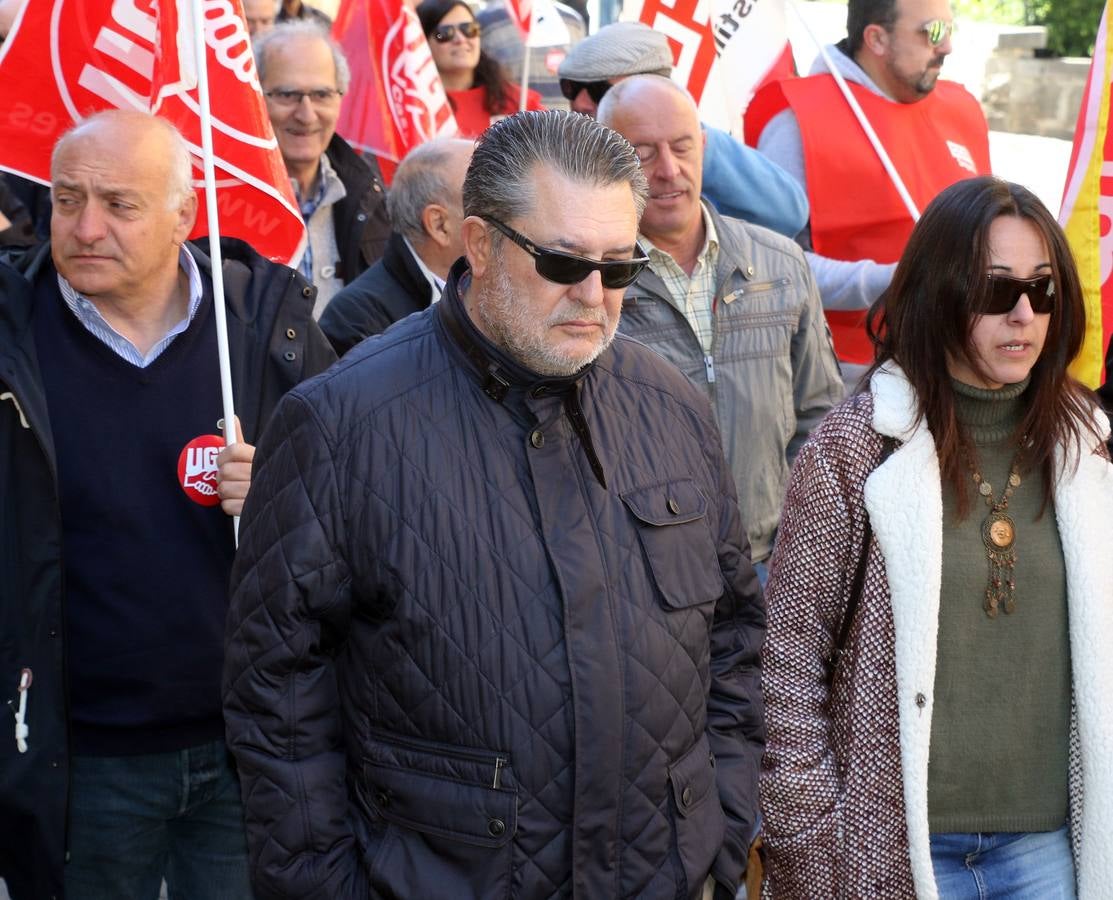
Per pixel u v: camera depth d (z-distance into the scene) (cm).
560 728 280
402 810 285
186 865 414
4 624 374
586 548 287
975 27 1819
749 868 381
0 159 446
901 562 337
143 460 386
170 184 388
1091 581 343
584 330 278
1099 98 521
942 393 342
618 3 1032
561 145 275
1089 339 513
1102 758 340
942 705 344
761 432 500
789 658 354
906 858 342
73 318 388
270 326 414
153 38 455
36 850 378
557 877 282
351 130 726
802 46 1484
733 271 500
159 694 386
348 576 288
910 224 661
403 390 290
